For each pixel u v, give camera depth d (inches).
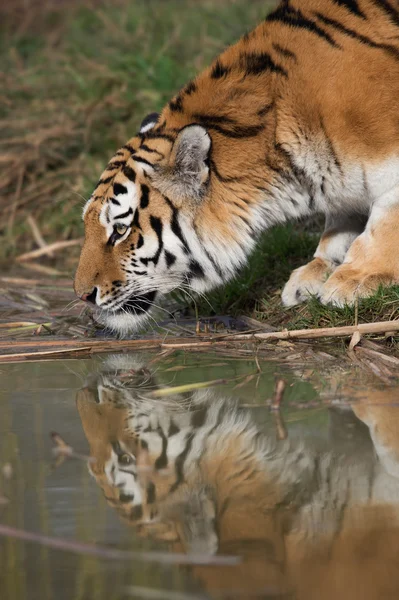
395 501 231.0
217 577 197.5
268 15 412.8
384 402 302.8
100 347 391.5
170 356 374.6
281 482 243.6
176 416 298.2
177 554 205.9
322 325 391.5
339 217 428.5
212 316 431.2
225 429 284.4
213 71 400.5
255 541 211.9
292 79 384.2
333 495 235.5
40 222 629.3
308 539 210.8
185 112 391.5
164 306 449.1
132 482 245.8
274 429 281.9
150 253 389.4
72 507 230.8
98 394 324.8
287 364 353.4
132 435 281.0
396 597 188.4
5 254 603.2
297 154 384.5
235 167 384.5
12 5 957.8
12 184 654.5
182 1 848.9
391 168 379.6
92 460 261.4
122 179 386.3
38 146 657.0
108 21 792.3
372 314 385.7
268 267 464.1
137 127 643.5
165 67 667.4
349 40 386.0
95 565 203.3
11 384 339.9
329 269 425.1
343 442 269.4
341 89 377.7
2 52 858.8
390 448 264.2
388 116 375.6
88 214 394.6
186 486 243.0
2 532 217.3
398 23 388.8
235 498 235.1
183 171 378.0
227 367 354.3
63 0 952.9
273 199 392.2
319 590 190.9
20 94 730.2
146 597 189.8
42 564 204.4
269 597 189.5
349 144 378.3
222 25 744.3
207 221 388.2
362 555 206.2
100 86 692.1
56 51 805.9
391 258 392.8
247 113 385.7
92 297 391.5
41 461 261.4
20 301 484.1
